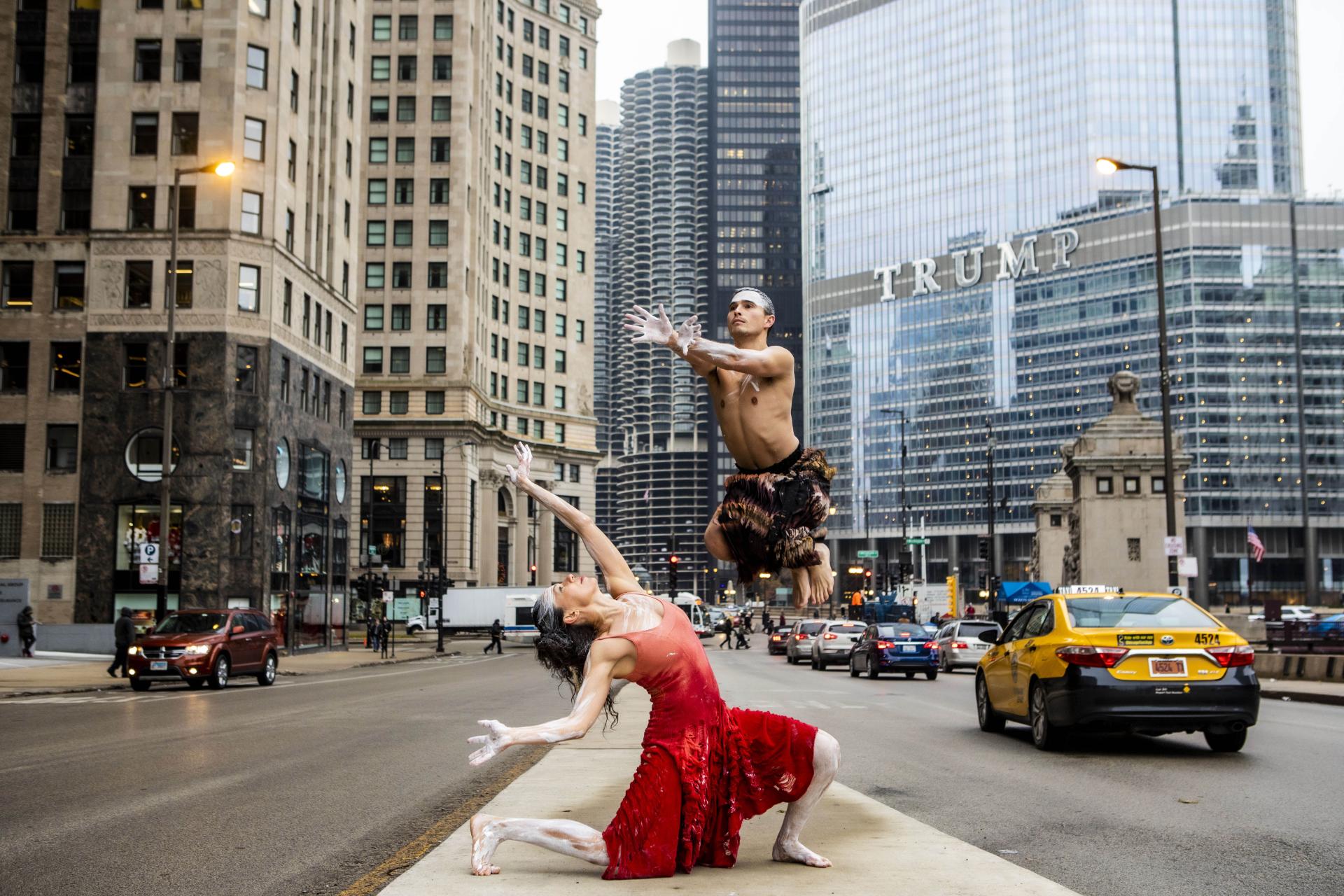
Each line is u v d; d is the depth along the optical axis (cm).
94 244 4512
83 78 4628
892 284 17212
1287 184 15175
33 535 4406
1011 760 1197
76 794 957
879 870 560
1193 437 13925
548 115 11019
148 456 4434
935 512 16375
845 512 17438
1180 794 941
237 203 4566
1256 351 14050
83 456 4422
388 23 9306
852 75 18075
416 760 1205
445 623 7975
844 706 2012
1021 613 1458
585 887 512
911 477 16675
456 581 8788
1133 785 998
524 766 1134
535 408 10606
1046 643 1288
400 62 9281
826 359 17988
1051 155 15612
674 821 528
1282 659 2788
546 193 10919
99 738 1452
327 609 5272
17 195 4566
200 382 4447
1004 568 15625
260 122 4691
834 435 17750
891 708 1948
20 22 4644
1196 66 15250
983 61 16438
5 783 1026
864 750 1283
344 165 5728
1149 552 4888
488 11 10069
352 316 5772
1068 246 15312
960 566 16112
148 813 863
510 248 10512
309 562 5031
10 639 4144
